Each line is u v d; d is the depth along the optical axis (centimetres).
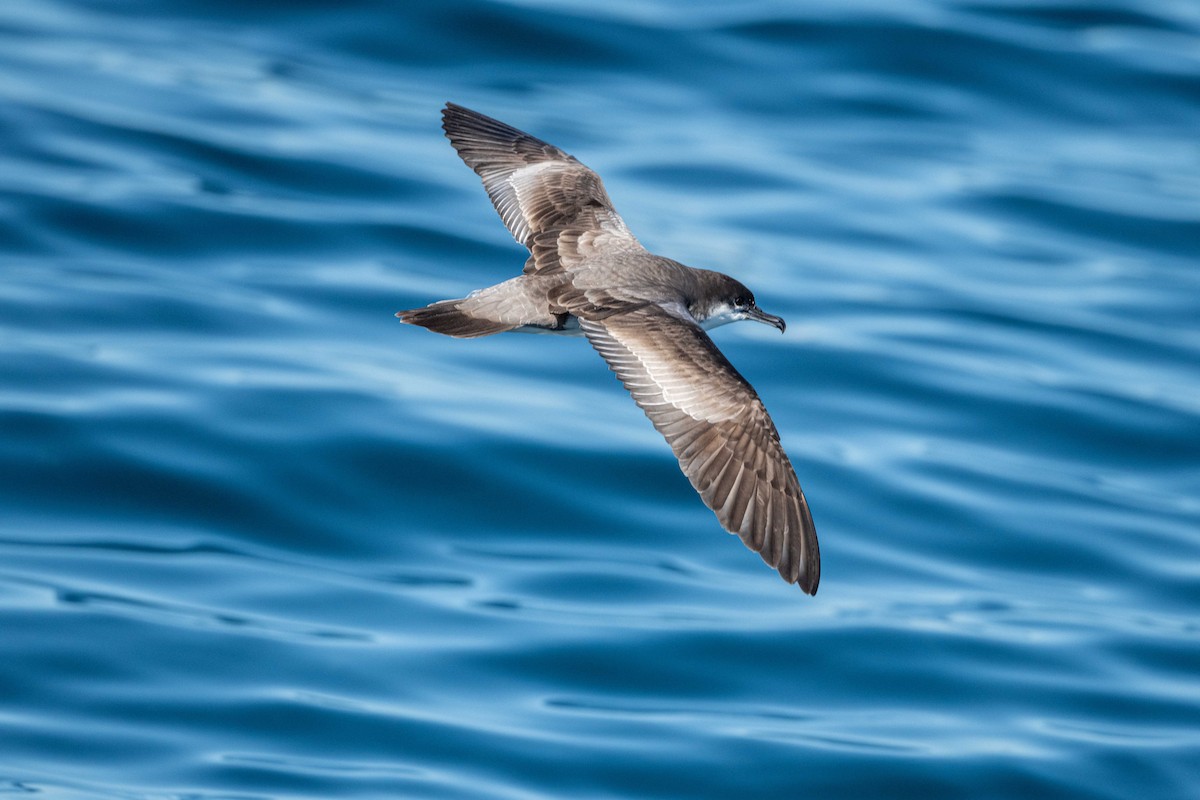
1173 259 2275
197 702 1316
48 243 1994
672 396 883
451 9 2627
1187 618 1554
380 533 1570
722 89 2553
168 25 2623
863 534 1645
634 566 1566
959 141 2495
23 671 1329
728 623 1484
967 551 1634
